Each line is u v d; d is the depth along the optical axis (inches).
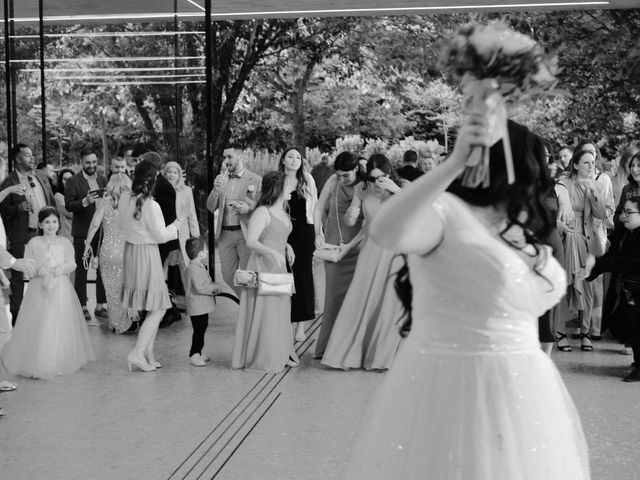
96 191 368.2
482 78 105.0
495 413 110.0
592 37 904.9
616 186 396.8
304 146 959.0
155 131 428.1
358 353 297.4
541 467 110.4
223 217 384.8
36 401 259.8
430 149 948.6
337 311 315.6
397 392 114.7
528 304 112.4
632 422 237.5
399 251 107.8
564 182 341.1
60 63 426.0
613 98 908.0
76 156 428.8
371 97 956.6
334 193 329.4
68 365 294.0
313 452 210.8
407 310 122.0
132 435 225.1
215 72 930.7
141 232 300.5
